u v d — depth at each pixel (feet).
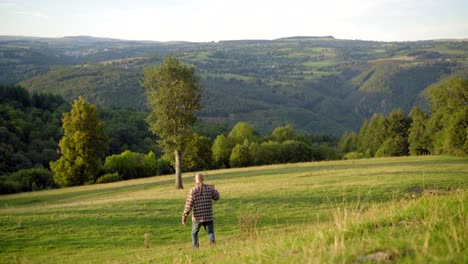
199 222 40.98
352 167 178.91
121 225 77.20
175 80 144.87
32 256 58.59
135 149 365.81
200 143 229.45
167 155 154.61
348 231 25.03
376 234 23.13
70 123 216.33
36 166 296.51
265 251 26.37
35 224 76.02
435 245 18.33
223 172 213.87
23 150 317.01
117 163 268.21
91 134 217.15
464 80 224.53
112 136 364.99
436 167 152.46
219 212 87.10
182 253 41.34
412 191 97.91
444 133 211.82
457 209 25.13
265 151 299.79
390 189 102.17
